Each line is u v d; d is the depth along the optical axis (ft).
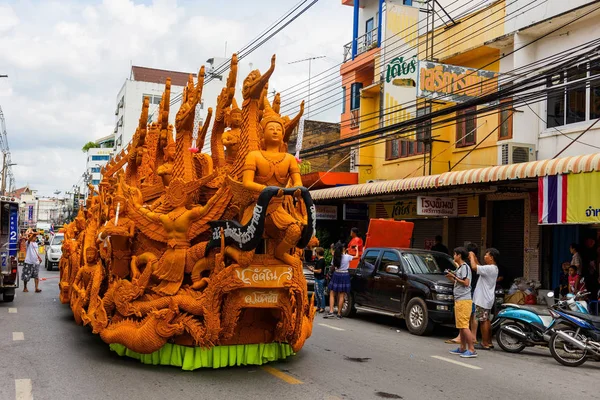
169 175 25.70
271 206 20.62
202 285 22.35
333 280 45.34
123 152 38.47
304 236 20.89
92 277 29.17
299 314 22.35
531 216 48.55
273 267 21.33
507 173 40.09
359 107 79.71
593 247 44.80
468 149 57.26
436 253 42.86
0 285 45.96
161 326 22.20
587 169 34.63
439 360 28.94
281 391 20.98
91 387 20.90
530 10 50.52
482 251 53.62
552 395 22.57
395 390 22.13
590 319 29.19
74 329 34.30
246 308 22.36
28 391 20.39
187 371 23.08
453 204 54.19
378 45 73.31
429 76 49.70
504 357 30.63
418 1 71.31
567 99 48.29
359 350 30.71
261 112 24.07
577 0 46.50
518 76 44.91
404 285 39.55
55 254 90.43
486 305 32.63
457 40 58.80
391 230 51.06
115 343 24.11
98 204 34.63
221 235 21.48
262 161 21.40
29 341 30.22
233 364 23.65
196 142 27.55
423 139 58.85
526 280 45.19
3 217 46.85
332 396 20.68
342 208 70.23
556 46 49.55
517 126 51.11
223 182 22.70
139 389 20.65
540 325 30.76
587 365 29.30
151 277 23.76
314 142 87.20
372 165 73.46
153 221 23.93
